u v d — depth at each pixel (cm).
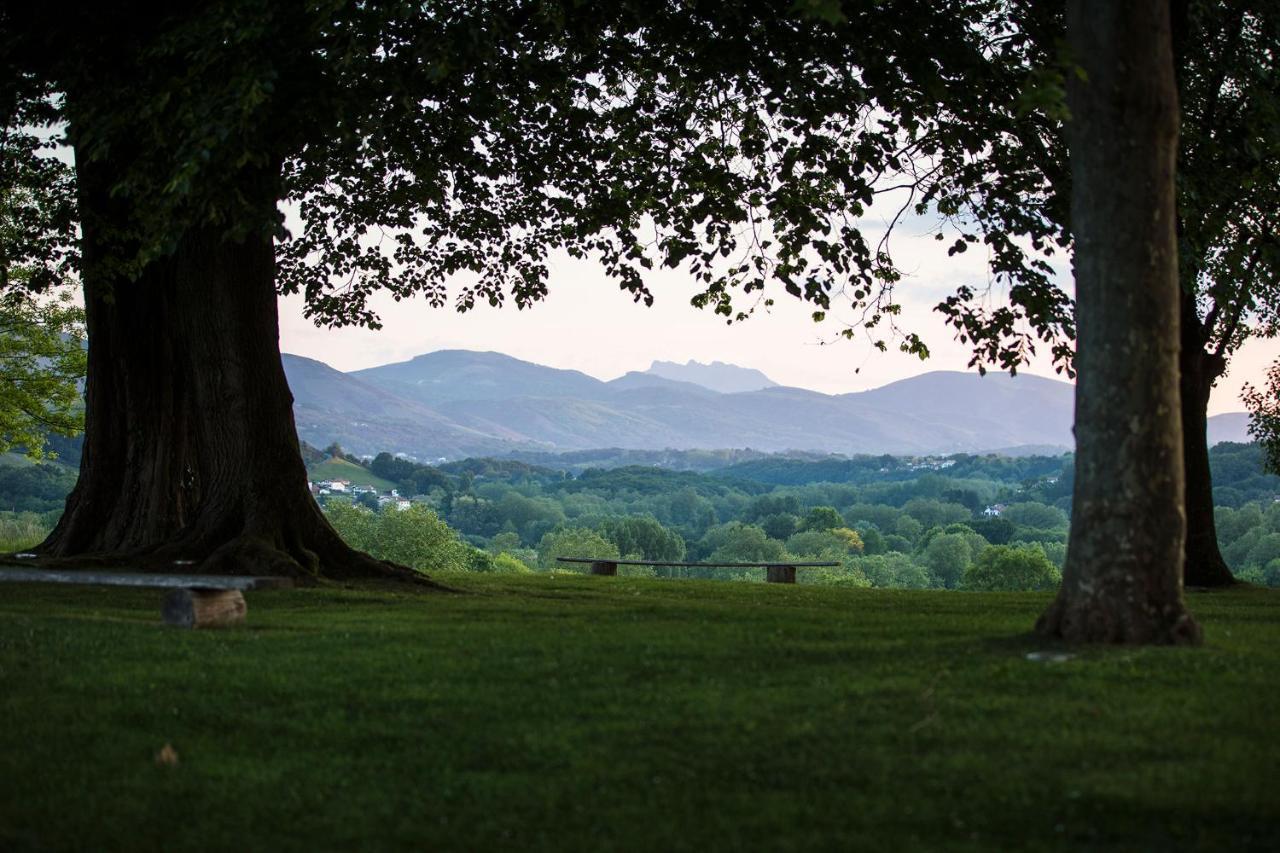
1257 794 663
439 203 2297
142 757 810
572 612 1453
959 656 1011
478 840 649
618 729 827
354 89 1526
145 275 1995
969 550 14038
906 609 1628
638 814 674
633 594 1859
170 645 1138
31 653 1095
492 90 1594
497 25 1524
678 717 847
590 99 2042
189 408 2003
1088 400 1031
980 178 1947
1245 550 12706
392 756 797
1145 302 1009
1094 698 851
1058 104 1008
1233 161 1894
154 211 1536
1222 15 1862
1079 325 1045
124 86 1548
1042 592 2108
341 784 749
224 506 1767
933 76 1634
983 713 826
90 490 1984
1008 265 1966
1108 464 1022
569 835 649
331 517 10425
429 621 1352
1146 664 934
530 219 2364
